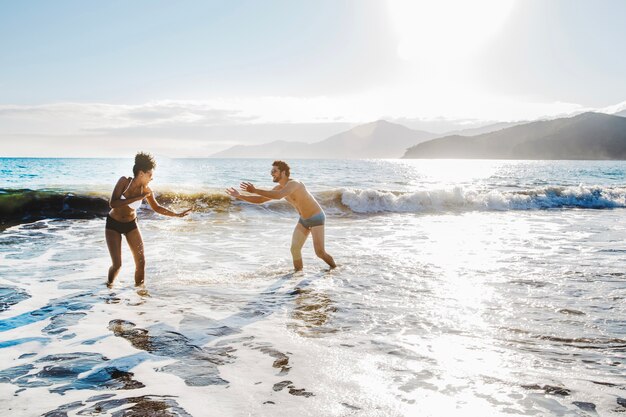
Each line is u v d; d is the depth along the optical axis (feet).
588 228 38.37
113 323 14.37
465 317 15.07
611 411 8.76
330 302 16.88
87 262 23.79
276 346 12.42
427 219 45.21
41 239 30.45
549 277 20.85
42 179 103.50
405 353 11.89
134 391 9.66
